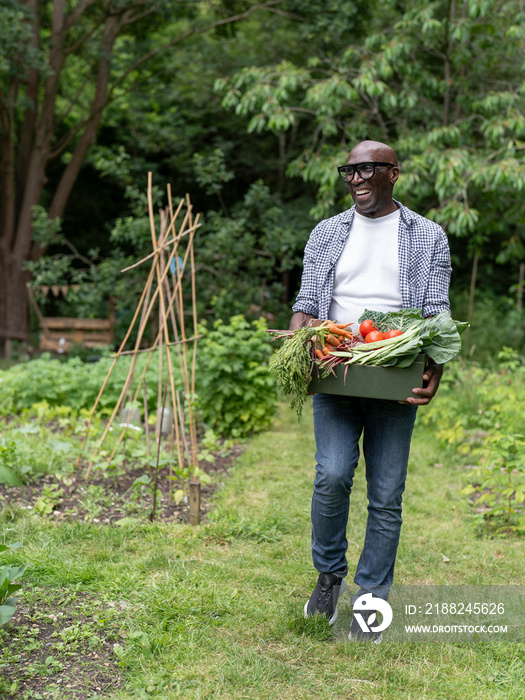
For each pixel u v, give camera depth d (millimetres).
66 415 6328
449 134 8133
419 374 2510
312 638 2707
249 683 2396
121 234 9914
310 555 3566
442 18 9039
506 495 4121
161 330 4707
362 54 8742
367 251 2770
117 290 10039
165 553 3434
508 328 10781
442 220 7895
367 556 2758
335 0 10656
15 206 12945
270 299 10586
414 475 5273
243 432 6344
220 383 6184
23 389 6820
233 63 12789
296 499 4484
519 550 3732
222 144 13656
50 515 3930
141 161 13008
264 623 2816
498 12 8922
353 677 2480
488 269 13117
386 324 2646
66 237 16188
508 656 2654
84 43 12977
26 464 4602
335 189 10375
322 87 8102
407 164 7961
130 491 4418
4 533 3568
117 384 6758
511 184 8602
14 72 10602
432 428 6590
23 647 2545
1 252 12023
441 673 2525
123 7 11391
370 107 9805
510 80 9461
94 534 3666
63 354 11391
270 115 8461
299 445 6012
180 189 15133
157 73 13414
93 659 2506
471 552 3697
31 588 2992
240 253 10375
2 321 12055
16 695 2270
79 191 16422
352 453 2701
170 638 2631
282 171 13672
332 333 2639
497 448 4215
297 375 2572
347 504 2760
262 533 3814
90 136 12500
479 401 6695
